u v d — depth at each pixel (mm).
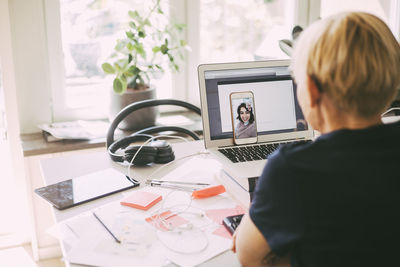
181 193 1189
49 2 2094
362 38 637
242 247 752
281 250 661
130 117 2088
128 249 911
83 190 1205
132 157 1396
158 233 969
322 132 732
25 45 2088
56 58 2176
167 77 2424
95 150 2080
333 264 638
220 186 1185
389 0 2463
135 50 2119
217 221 1028
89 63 2254
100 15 2203
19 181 2176
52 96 2223
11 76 2059
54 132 2029
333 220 630
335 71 641
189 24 2365
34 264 2160
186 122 2254
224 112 1367
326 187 634
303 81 695
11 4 2020
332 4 2512
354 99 653
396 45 663
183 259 874
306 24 2541
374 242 629
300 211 640
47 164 1438
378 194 625
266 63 1405
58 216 1066
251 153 1305
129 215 1058
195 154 1517
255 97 1394
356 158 640
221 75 1363
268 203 673
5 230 2252
